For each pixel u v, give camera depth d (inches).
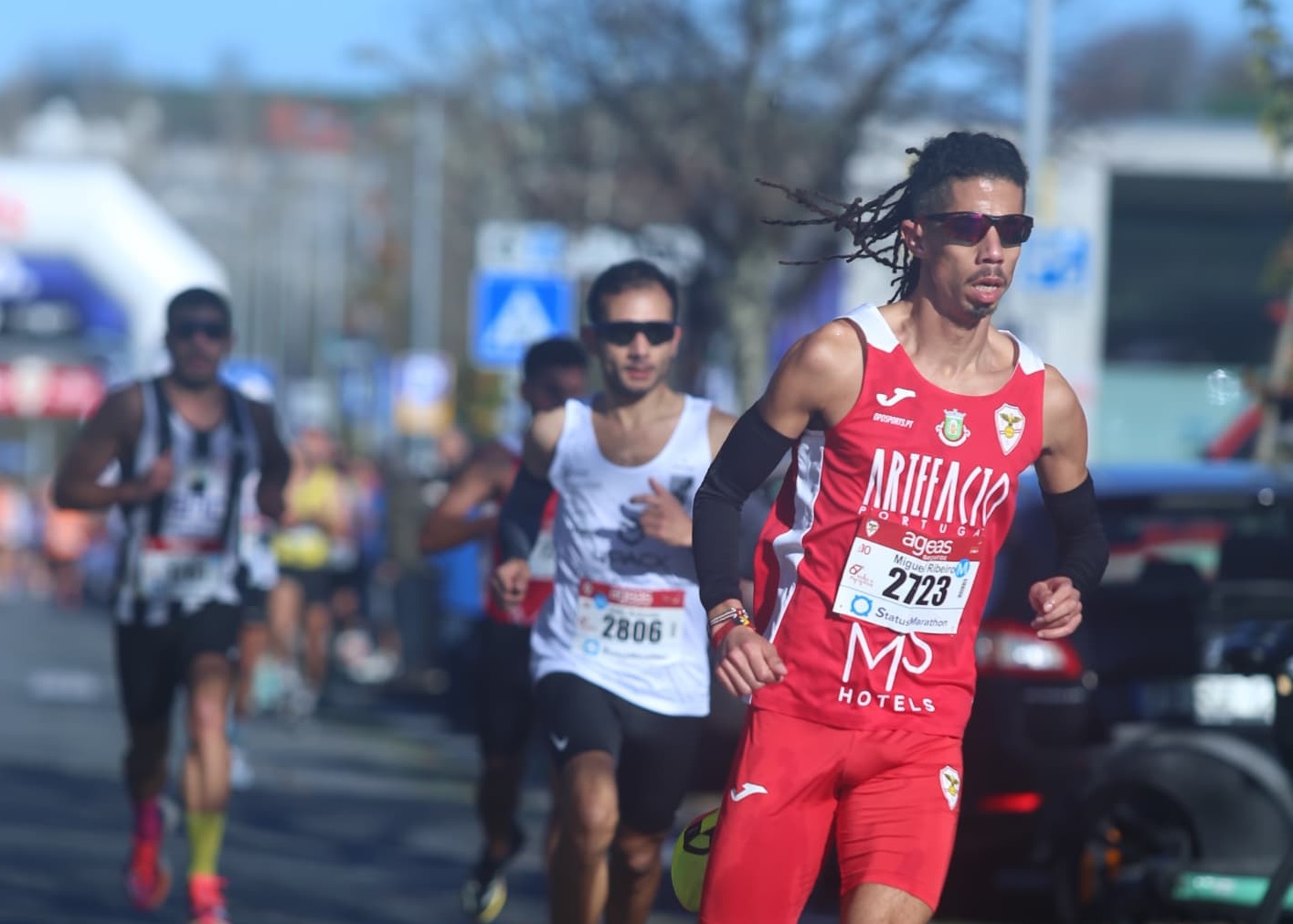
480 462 848.3
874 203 498.6
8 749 1461.6
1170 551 922.1
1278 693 671.8
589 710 682.2
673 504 681.0
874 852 486.9
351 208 5703.7
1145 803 823.1
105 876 973.2
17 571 4451.3
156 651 847.7
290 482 898.7
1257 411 1247.5
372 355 4776.1
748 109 1907.0
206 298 844.0
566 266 2020.2
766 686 493.7
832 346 478.9
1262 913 605.9
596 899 671.1
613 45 1956.2
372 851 1082.7
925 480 479.2
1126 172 2910.9
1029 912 943.7
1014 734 880.9
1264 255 3203.7
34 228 3218.5
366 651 2252.7
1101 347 3181.6
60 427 5689.0
